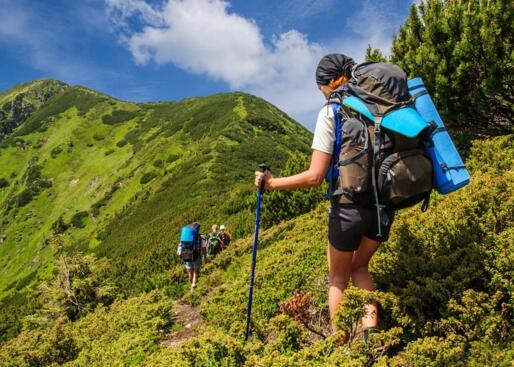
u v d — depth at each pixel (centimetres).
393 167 275
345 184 289
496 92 869
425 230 460
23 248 11556
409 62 995
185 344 417
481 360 283
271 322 379
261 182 369
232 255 1467
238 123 12394
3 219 12794
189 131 13750
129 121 17262
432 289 354
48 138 16912
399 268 418
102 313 1126
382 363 280
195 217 5450
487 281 358
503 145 735
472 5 909
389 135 279
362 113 285
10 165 15938
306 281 629
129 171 12625
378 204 283
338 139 301
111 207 10881
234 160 9531
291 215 2198
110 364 724
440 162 289
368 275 355
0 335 3036
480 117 934
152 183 10444
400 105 285
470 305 323
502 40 854
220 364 387
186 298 1138
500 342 308
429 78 945
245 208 4462
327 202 1419
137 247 5494
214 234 1761
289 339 373
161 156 11981
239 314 639
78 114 18162
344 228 305
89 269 1880
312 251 755
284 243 1059
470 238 415
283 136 12900
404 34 1088
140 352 729
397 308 342
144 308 995
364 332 328
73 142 15988
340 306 313
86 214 11125
